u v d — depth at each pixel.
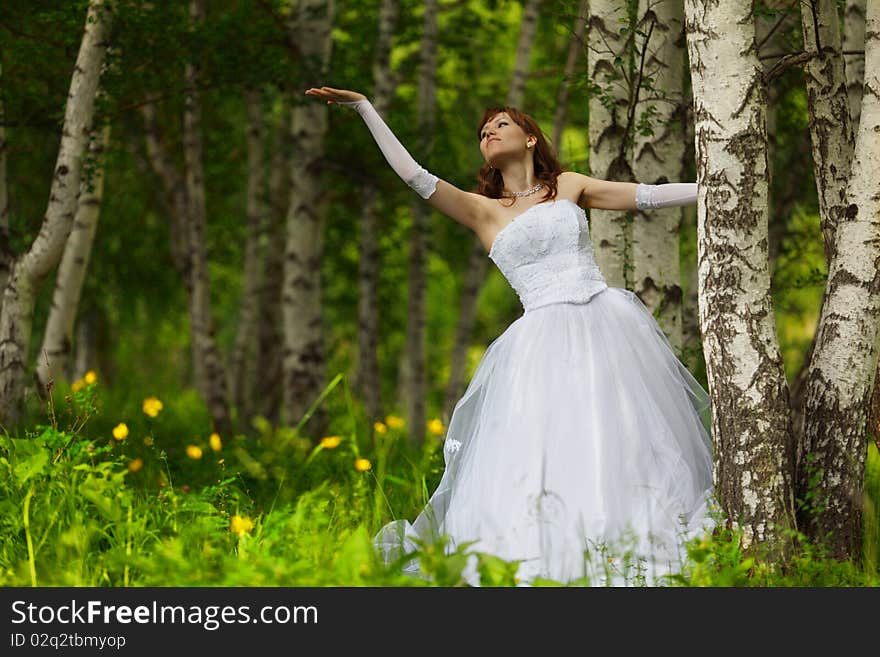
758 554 6.54
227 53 14.30
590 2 9.74
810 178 13.83
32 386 14.16
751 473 6.61
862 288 6.86
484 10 21.61
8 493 7.31
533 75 17.03
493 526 6.99
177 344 35.28
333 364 28.81
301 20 17.12
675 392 7.54
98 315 30.17
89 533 6.67
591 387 7.23
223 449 11.51
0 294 12.84
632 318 7.66
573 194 7.95
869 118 6.91
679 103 9.55
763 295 6.70
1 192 13.03
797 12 10.95
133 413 14.38
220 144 22.34
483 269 23.31
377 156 19.00
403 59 21.41
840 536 6.81
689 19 6.82
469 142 22.91
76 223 14.42
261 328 24.44
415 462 10.27
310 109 17.94
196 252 19.78
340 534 7.10
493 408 7.50
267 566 5.83
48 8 13.48
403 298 29.73
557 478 6.98
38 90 14.13
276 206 23.94
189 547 6.59
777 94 12.92
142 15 12.79
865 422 6.91
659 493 6.92
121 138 19.69
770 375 6.66
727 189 6.67
